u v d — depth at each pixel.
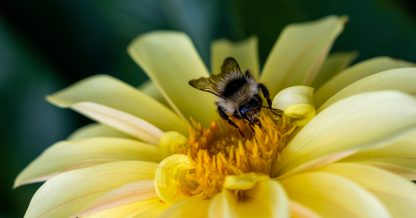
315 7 0.34
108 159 0.28
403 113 0.24
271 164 0.27
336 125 0.25
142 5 0.35
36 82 0.34
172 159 0.26
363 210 0.24
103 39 0.35
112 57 0.35
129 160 0.28
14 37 0.34
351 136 0.25
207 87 0.28
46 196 0.27
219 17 0.35
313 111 0.26
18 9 0.35
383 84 0.26
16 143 0.34
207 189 0.27
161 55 0.30
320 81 0.31
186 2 0.35
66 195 0.27
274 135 0.27
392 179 0.24
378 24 0.33
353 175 0.25
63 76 0.35
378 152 0.25
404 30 0.33
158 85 0.29
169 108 0.30
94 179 0.27
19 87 0.34
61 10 0.35
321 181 0.25
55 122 0.34
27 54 0.34
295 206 0.24
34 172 0.28
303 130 0.26
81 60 0.35
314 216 0.24
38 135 0.34
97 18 0.35
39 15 0.35
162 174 0.26
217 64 0.30
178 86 0.29
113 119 0.28
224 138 0.28
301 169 0.25
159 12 0.35
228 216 0.24
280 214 0.23
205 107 0.29
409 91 0.26
